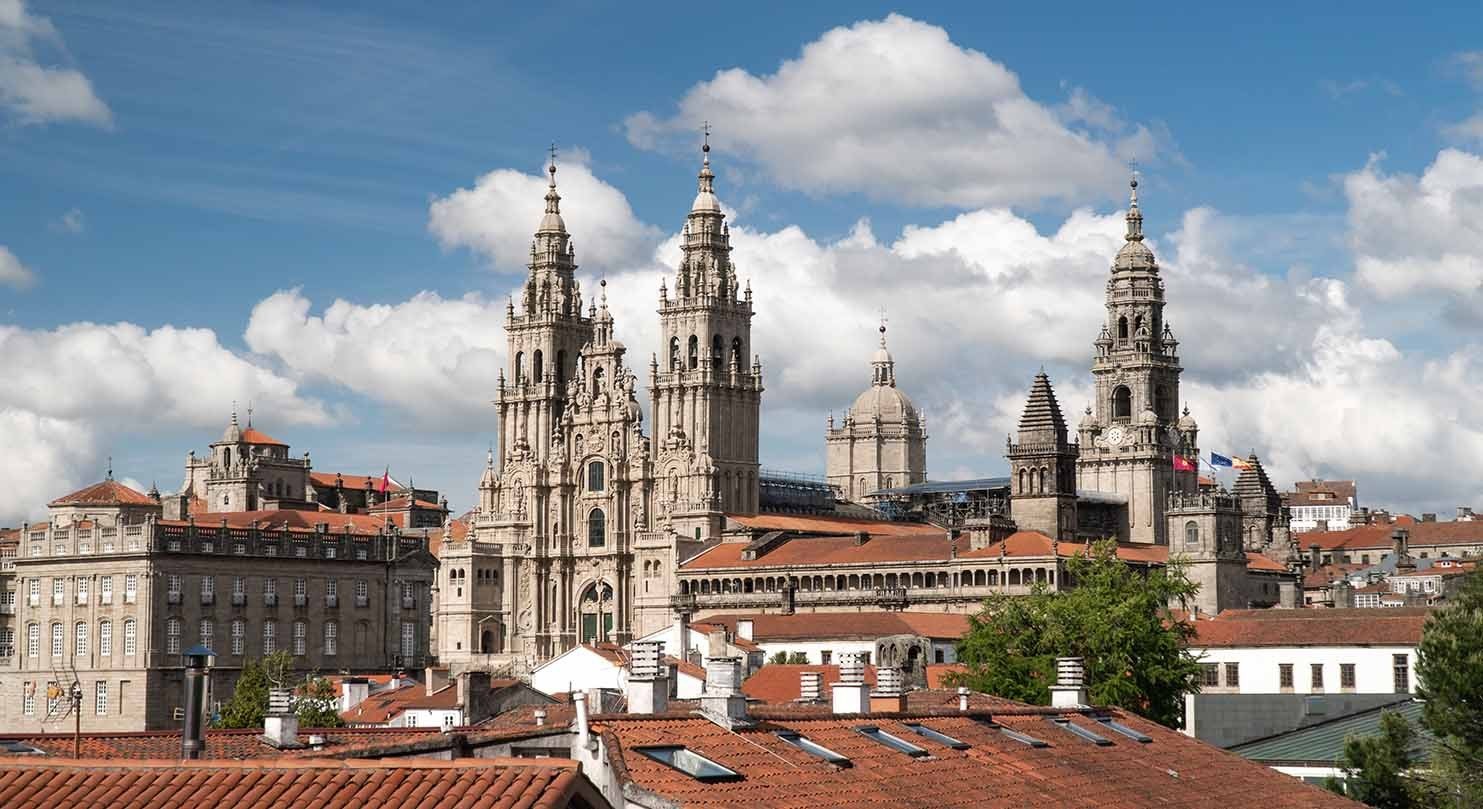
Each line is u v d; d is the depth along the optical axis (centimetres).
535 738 6306
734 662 9062
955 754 7869
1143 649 16188
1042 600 16675
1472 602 11606
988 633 16462
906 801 7025
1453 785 11012
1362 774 11312
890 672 9094
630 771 6350
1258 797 8856
